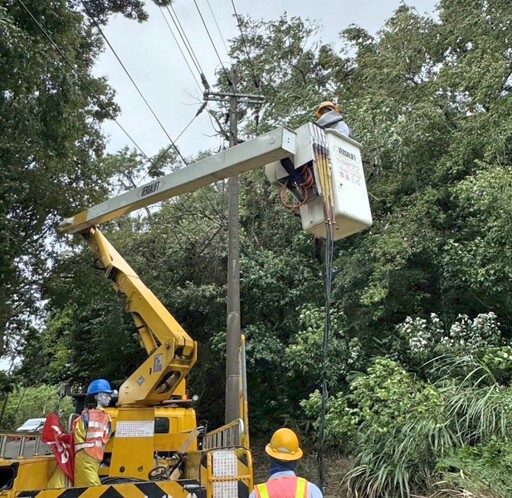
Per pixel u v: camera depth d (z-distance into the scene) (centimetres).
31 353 1922
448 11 1306
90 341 1711
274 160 457
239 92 1565
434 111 1160
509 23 1173
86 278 1440
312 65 1644
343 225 427
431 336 1003
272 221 1499
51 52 1011
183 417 784
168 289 1555
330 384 1090
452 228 1158
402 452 767
